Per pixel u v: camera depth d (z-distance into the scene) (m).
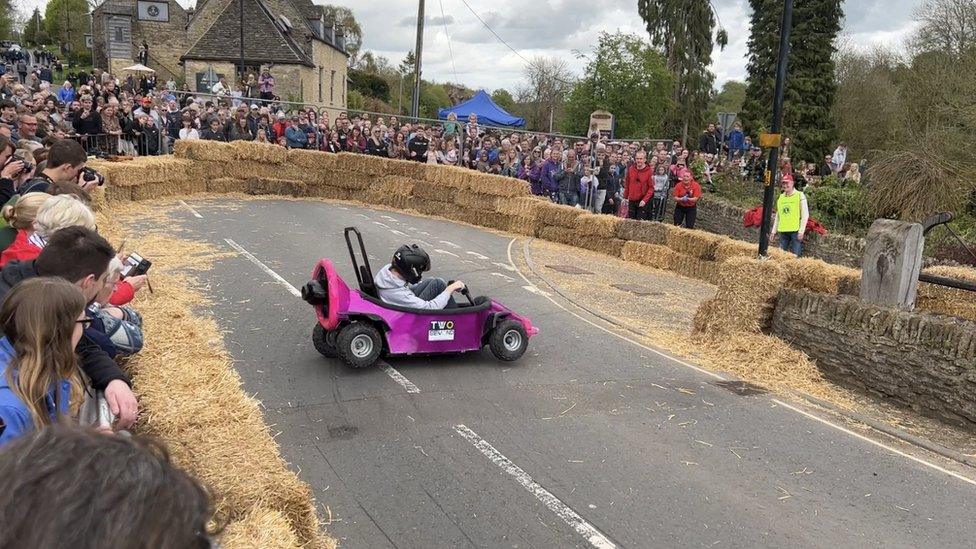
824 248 15.00
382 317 6.85
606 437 5.75
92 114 16.33
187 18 49.91
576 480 4.97
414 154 20.45
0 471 0.96
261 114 20.92
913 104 23.23
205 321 7.86
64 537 0.88
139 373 4.27
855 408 7.00
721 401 6.83
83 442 1.00
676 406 6.60
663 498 4.80
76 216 3.98
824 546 4.35
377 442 5.34
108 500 0.92
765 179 9.15
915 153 15.52
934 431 6.52
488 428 5.75
